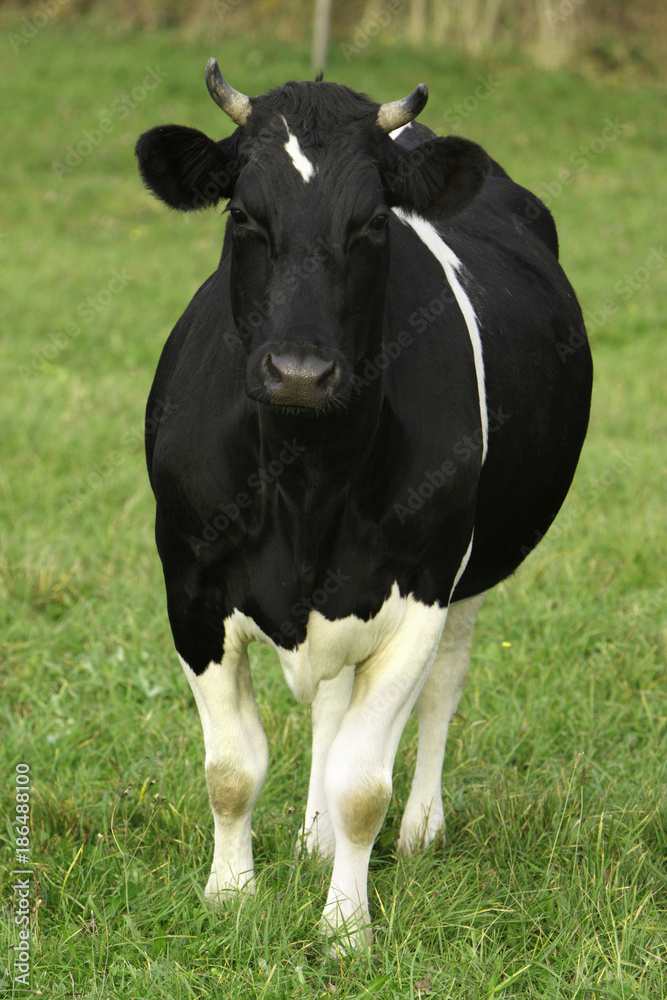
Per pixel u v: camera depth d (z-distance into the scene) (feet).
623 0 129.70
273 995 16.56
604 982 17.25
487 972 17.39
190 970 17.19
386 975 16.74
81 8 129.08
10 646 28.60
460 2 123.95
